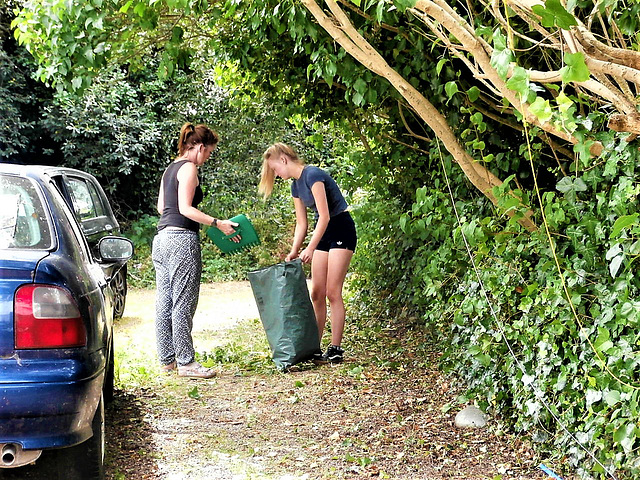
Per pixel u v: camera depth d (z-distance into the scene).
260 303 6.96
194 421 5.29
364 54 3.76
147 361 7.37
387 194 8.88
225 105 16.72
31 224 3.58
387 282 9.32
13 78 15.72
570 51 2.79
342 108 7.90
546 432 4.21
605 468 3.56
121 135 16.19
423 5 2.84
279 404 5.71
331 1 3.46
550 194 3.83
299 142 16.33
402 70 5.73
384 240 9.20
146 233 16.73
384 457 4.48
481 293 4.60
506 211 4.08
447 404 5.47
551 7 2.27
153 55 8.00
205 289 14.16
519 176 5.74
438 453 4.52
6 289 3.16
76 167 16.70
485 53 2.88
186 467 4.33
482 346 4.54
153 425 5.18
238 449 4.67
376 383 6.29
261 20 5.65
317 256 7.11
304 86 7.82
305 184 6.89
